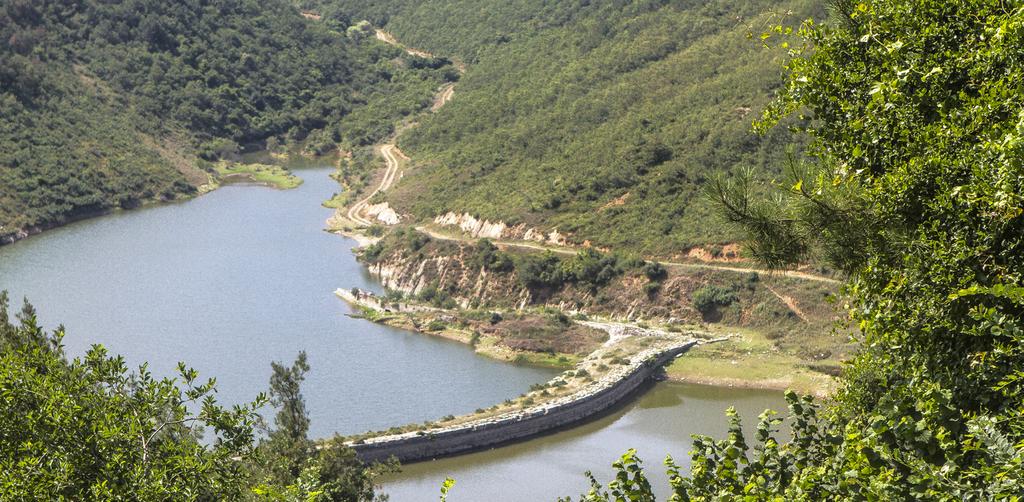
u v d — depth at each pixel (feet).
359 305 353.10
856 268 65.05
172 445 68.39
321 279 385.50
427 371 288.71
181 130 638.12
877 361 65.26
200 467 67.36
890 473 45.42
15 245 432.25
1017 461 40.70
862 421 59.82
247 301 351.25
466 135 579.48
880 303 61.41
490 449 235.40
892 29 69.56
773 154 364.58
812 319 306.14
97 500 61.82
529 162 471.62
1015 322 48.49
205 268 394.93
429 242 398.21
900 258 61.16
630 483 53.98
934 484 44.65
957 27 66.64
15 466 63.36
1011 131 53.62
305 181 588.50
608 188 403.34
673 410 258.98
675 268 341.41
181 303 344.28
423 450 229.86
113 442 66.08
